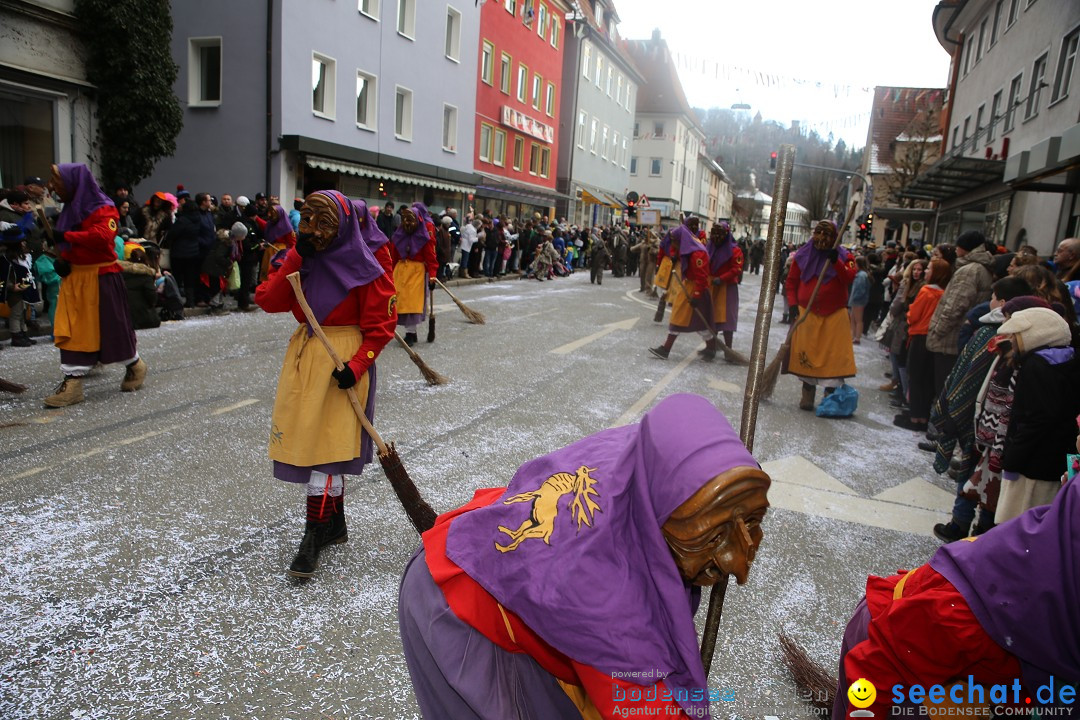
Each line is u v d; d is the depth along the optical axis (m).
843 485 5.45
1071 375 3.27
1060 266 6.51
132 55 13.44
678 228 9.92
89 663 2.73
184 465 4.86
